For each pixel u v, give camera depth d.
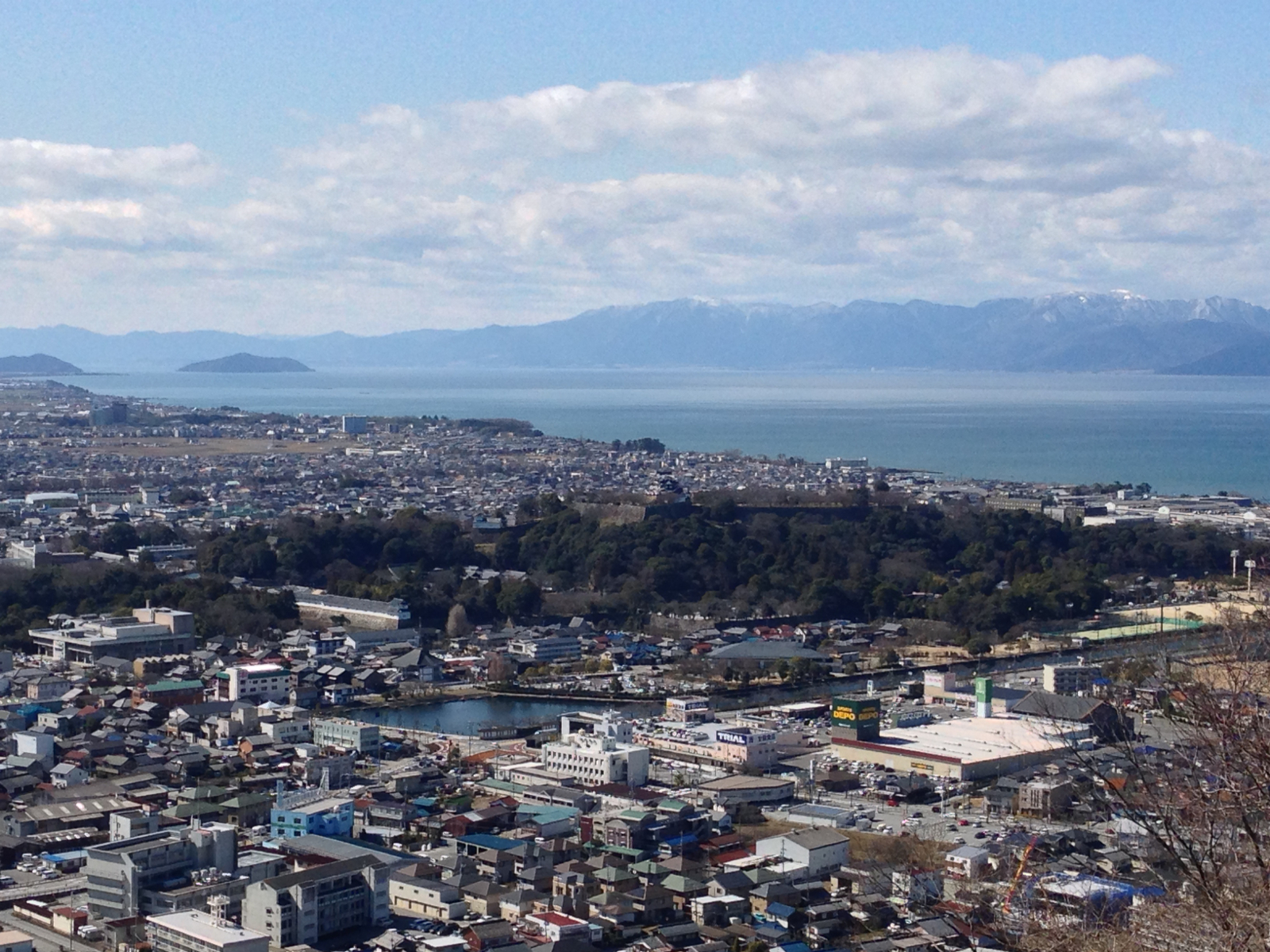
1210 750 75.38
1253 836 73.56
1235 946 73.56
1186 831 78.25
